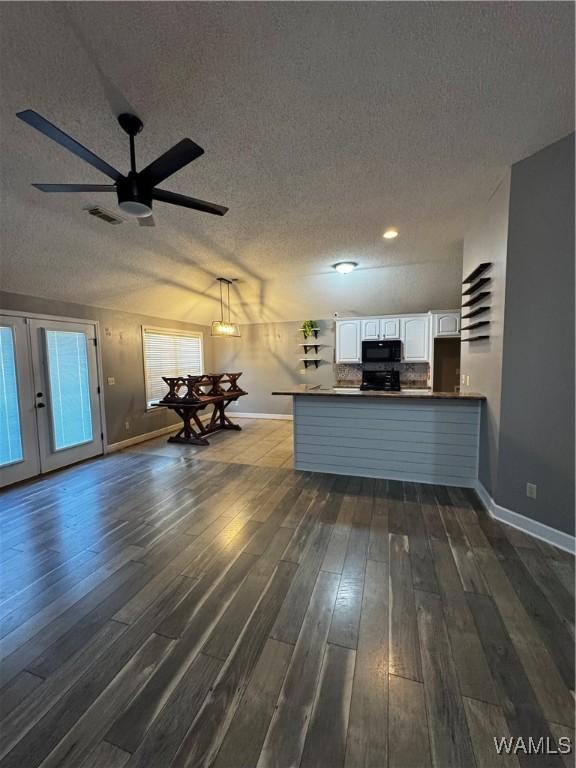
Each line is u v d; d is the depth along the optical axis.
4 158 2.16
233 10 1.31
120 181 1.81
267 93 1.72
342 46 1.48
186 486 3.58
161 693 1.35
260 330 7.42
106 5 1.27
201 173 2.43
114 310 5.11
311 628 1.66
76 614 1.79
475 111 1.89
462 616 1.72
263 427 6.58
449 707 1.28
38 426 3.98
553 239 2.25
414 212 3.13
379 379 6.35
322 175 2.49
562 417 2.28
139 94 1.70
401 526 2.64
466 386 3.70
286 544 2.41
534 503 2.47
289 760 1.13
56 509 3.06
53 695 1.35
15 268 3.45
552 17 1.37
